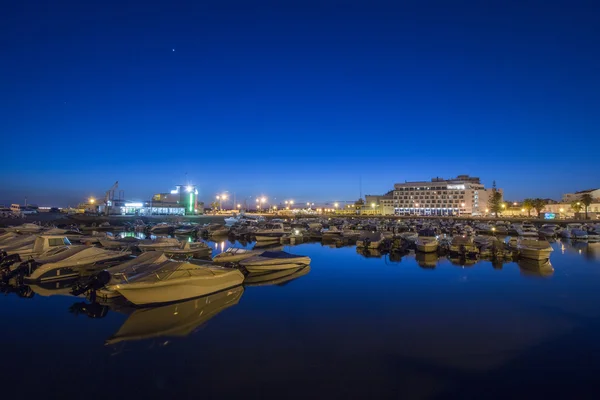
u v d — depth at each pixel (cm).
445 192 18662
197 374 1123
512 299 2000
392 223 8538
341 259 3575
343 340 1400
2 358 1238
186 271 1959
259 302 1934
